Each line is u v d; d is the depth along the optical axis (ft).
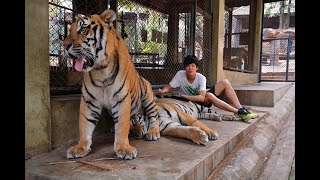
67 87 11.56
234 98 15.58
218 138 10.58
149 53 24.81
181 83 15.11
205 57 22.27
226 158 9.89
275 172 9.25
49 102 8.75
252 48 35.91
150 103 11.00
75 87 11.92
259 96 20.75
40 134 8.50
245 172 9.04
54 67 13.80
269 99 20.47
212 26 22.08
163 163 7.75
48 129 8.75
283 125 17.15
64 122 9.51
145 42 25.66
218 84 15.94
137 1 24.30
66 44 7.66
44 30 8.41
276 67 62.80
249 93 21.04
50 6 14.60
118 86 8.52
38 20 8.21
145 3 27.61
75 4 15.38
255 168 9.78
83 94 8.59
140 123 10.73
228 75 26.30
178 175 6.90
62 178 6.79
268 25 72.95
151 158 8.19
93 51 7.89
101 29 8.16
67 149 9.10
